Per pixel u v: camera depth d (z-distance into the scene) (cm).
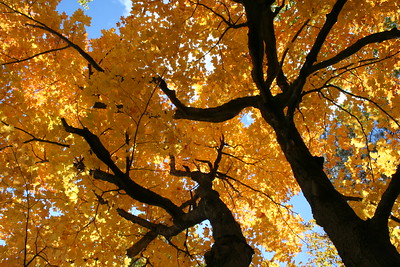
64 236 280
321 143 485
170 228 325
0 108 242
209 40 353
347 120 418
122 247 312
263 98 327
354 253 209
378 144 384
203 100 447
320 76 398
